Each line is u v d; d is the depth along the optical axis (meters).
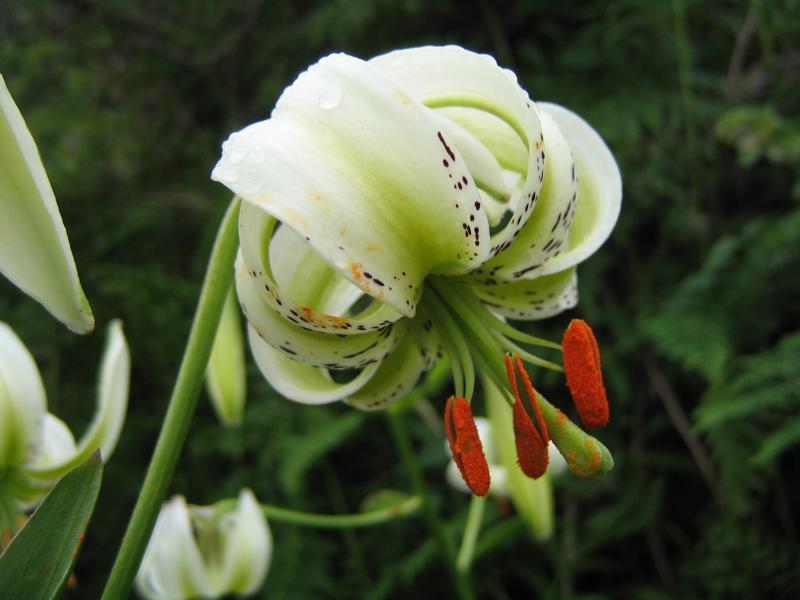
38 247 0.07
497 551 0.34
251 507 0.21
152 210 0.40
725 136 0.28
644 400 0.32
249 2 0.42
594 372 0.10
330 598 0.34
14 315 0.37
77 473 0.09
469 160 0.09
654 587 0.32
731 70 0.33
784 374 0.26
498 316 0.12
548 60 0.36
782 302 0.30
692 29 0.35
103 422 0.13
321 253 0.08
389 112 0.08
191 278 0.41
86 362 0.38
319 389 0.11
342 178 0.08
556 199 0.10
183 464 0.36
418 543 0.35
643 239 0.34
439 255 0.09
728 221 0.32
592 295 0.32
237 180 0.08
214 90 0.43
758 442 0.27
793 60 0.32
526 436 0.10
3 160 0.07
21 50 0.43
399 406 0.21
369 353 0.10
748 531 0.28
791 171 0.32
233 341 0.20
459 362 0.11
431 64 0.09
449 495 0.35
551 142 0.10
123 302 0.38
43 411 0.13
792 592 0.28
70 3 0.42
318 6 0.40
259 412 0.34
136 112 0.42
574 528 0.32
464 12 0.36
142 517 0.10
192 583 0.21
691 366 0.28
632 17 0.32
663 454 0.32
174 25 0.43
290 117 0.08
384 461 0.37
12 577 0.08
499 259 0.10
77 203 0.40
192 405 0.10
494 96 0.09
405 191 0.08
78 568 0.36
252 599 0.33
